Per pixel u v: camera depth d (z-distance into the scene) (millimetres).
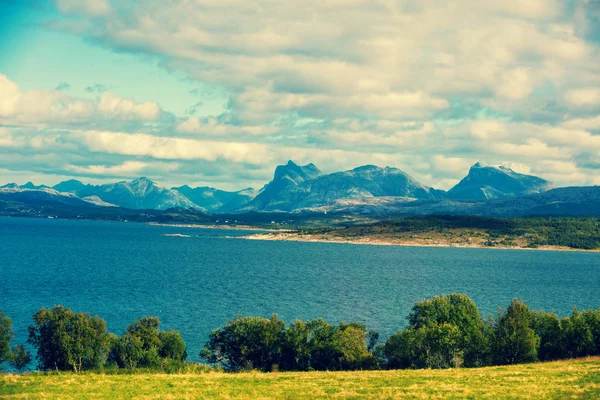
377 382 62312
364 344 91375
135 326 90188
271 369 90750
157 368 80562
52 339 80562
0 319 84188
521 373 66062
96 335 82250
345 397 54156
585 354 84562
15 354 84375
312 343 91312
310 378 65938
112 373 75750
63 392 55969
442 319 94000
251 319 95625
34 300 164875
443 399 52844
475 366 82438
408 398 53562
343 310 164000
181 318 143500
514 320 82312
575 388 56094
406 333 87938
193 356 105250
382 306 173625
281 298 185875
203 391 57219
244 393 56219
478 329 91125
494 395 54031
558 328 87688
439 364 83500
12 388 57375
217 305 166625
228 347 92188
